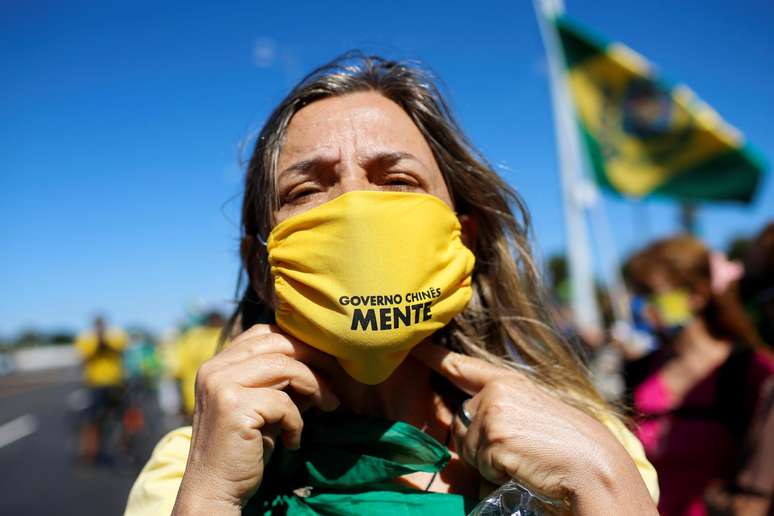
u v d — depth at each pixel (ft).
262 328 4.41
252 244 5.11
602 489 3.69
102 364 28.14
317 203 4.25
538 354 5.23
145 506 4.22
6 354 135.85
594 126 19.94
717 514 7.36
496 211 5.26
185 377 23.84
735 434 8.48
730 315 8.88
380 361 3.95
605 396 5.61
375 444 4.22
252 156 4.91
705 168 19.13
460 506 4.11
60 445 33.35
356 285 3.85
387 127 4.33
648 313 10.36
